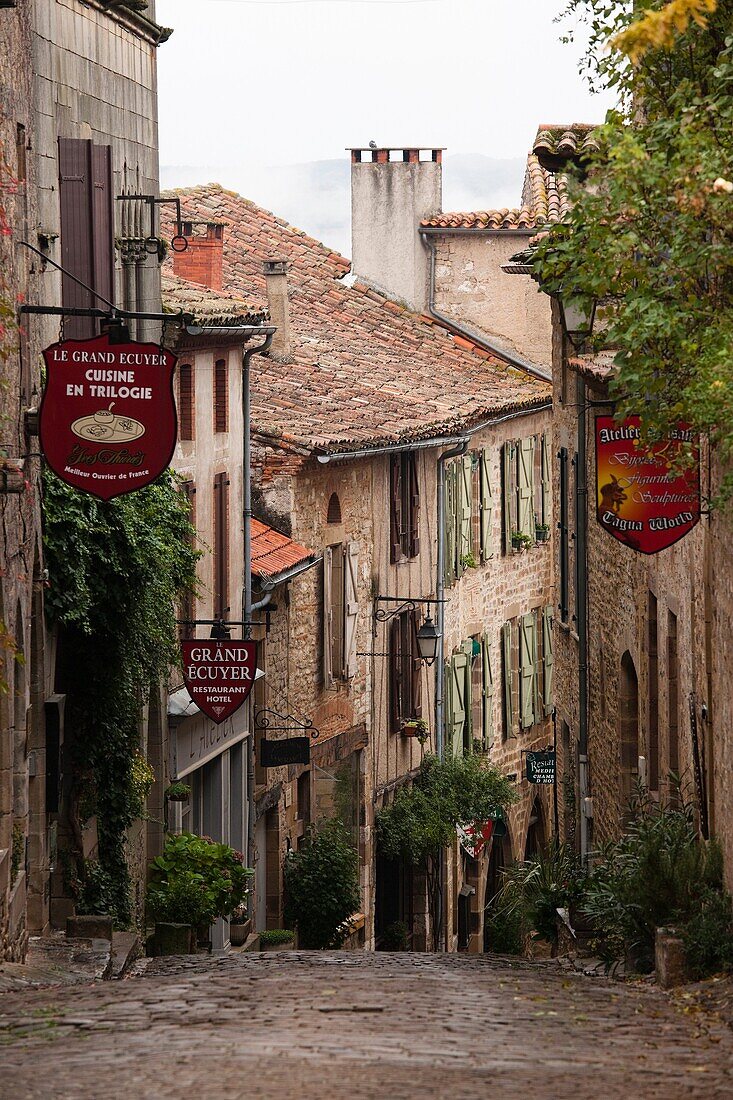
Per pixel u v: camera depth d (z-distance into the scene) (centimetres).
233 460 4381
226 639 3712
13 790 2723
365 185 6906
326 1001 1870
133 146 3834
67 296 3247
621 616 3550
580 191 1916
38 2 3058
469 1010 1836
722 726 2353
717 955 2142
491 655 6284
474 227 6775
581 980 2292
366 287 6838
